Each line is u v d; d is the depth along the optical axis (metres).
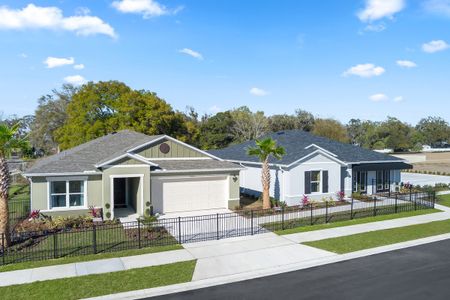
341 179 29.86
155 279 12.59
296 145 31.62
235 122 76.25
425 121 131.00
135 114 46.53
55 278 12.62
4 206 15.87
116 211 24.61
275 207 25.44
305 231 19.11
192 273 13.18
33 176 21.06
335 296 11.32
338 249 16.05
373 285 12.18
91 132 46.00
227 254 15.37
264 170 25.11
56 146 74.56
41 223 20.27
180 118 52.47
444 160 77.38
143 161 22.80
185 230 19.30
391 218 22.31
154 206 23.86
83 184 22.20
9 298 11.02
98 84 48.09
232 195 25.72
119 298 11.23
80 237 17.84
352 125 107.38
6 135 15.38
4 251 15.08
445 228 19.88
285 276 13.09
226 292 11.67
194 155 26.59
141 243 16.83
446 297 11.20
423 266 14.05
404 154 82.50
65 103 70.19
